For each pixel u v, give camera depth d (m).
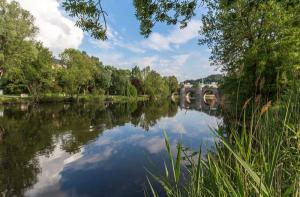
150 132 19.95
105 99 71.44
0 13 32.72
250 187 1.99
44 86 50.47
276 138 2.41
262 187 1.59
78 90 61.44
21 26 32.97
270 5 12.67
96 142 15.73
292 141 2.78
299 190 1.76
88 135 18.09
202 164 2.61
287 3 8.88
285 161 2.53
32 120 24.34
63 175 9.80
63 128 20.66
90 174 9.92
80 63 59.00
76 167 10.77
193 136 16.98
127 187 8.48
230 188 1.98
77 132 19.11
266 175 1.78
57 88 61.22
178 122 26.73
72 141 15.85
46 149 13.65
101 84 72.94
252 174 1.62
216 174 2.22
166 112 40.91
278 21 13.36
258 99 2.40
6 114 27.92
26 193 8.16
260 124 2.34
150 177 9.23
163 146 14.50
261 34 15.44
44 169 10.46
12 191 8.30
